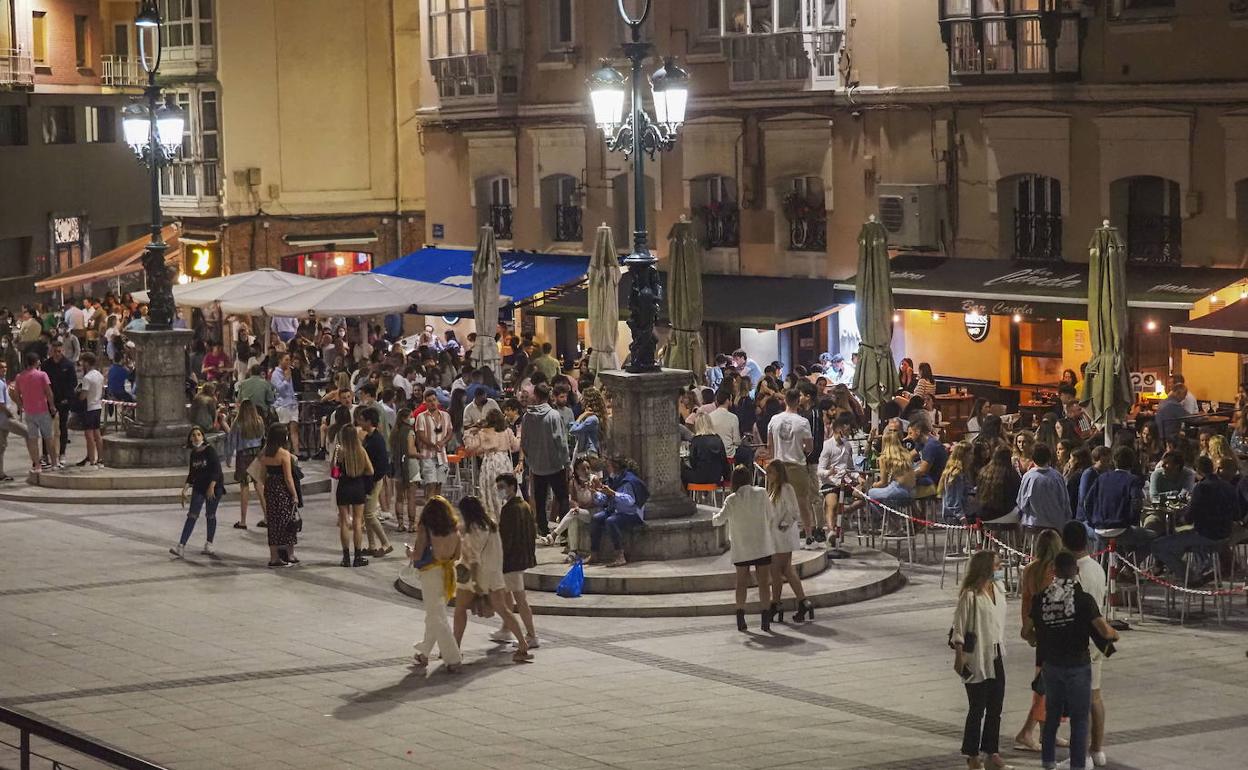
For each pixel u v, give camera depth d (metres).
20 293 63.34
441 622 19.95
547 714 18.14
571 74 45.34
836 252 39.50
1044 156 35.25
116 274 56.50
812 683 19.22
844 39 38.69
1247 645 20.69
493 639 21.39
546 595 23.11
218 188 56.09
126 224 68.94
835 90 38.84
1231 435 28.00
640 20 24.19
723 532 24.45
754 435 29.91
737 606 21.64
